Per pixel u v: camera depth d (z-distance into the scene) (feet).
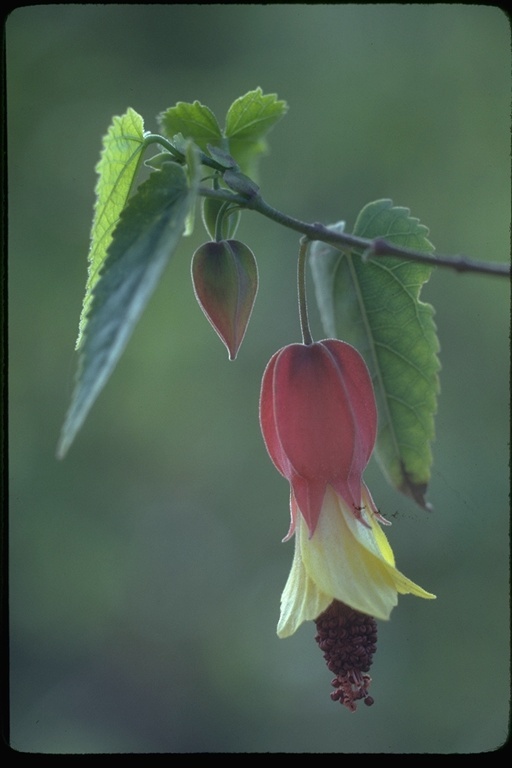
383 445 8.00
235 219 7.45
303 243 6.95
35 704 21.79
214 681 21.85
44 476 22.06
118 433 22.27
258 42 23.21
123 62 23.67
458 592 19.81
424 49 22.65
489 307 20.59
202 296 7.07
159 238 6.01
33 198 23.15
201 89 23.39
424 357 7.86
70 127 23.45
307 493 6.98
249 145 7.86
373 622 6.84
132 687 22.08
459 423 20.35
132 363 22.21
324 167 22.45
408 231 7.78
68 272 22.97
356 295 7.93
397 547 20.07
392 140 22.33
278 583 21.72
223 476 22.09
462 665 19.65
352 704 6.64
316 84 22.80
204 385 22.13
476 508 19.94
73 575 22.03
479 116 22.20
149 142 7.13
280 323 21.88
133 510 22.21
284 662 21.59
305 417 7.02
